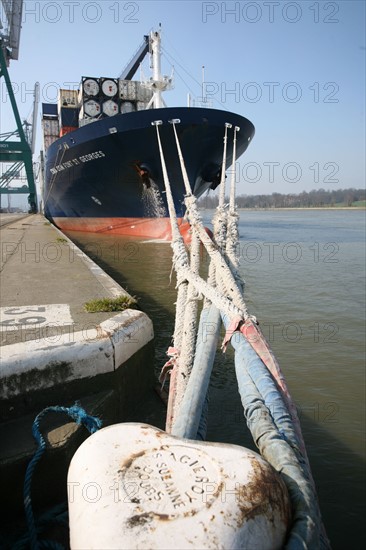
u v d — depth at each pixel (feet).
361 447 15.24
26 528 9.50
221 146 56.03
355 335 27.22
